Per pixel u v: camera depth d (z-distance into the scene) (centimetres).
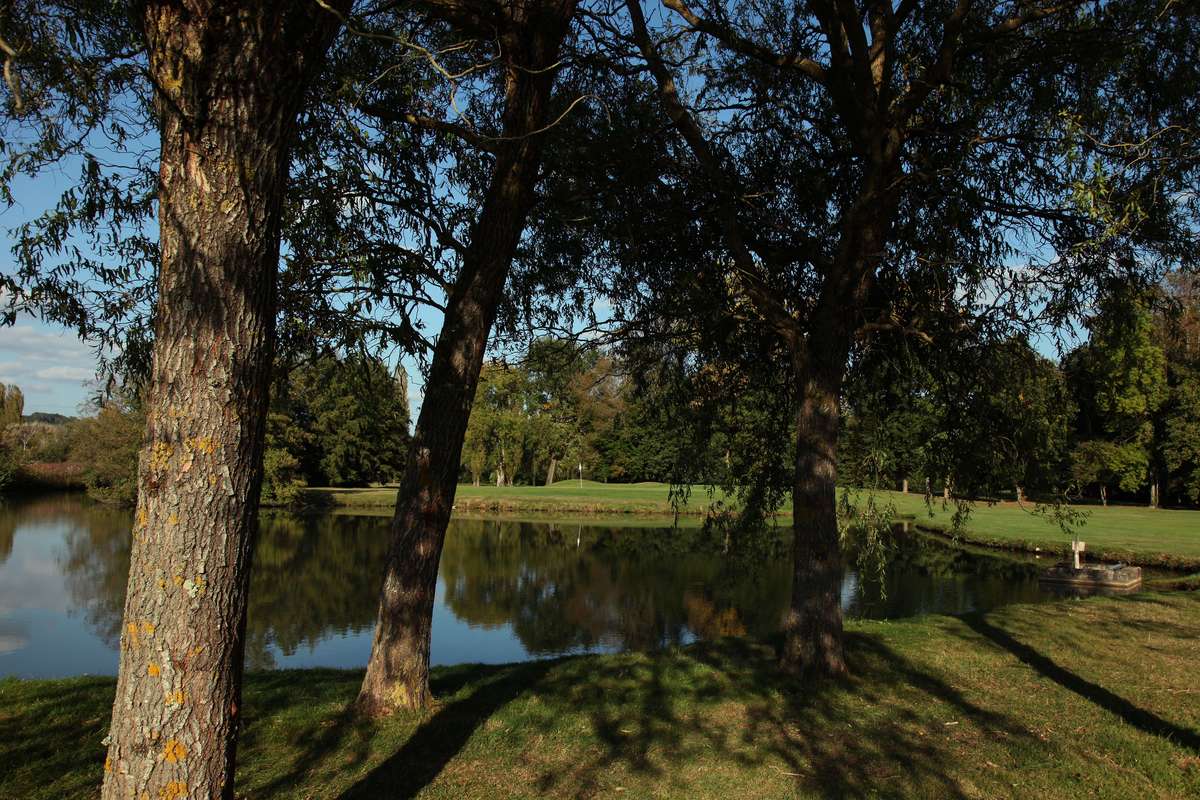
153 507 243
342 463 5269
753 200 779
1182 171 643
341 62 578
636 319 810
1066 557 2155
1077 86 685
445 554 2397
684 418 881
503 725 548
